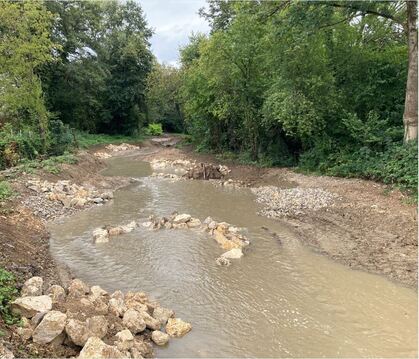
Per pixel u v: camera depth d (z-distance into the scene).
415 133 15.80
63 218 14.22
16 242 9.85
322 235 11.70
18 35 21.62
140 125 53.31
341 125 19.75
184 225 13.12
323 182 17.64
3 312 6.28
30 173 17.91
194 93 31.11
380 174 15.93
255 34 22.55
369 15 19.70
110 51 47.09
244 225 13.16
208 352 6.40
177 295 8.38
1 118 23.59
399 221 11.67
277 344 6.63
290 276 9.19
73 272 9.52
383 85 19.45
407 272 8.96
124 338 6.14
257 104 24.70
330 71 20.20
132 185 20.83
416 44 15.40
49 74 36.94
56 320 5.97
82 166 22.47
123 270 9.68
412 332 6.89
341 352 6.40
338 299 8.07
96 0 40.25
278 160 23.39
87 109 44.94
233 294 8.39
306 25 16.62
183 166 27.55
